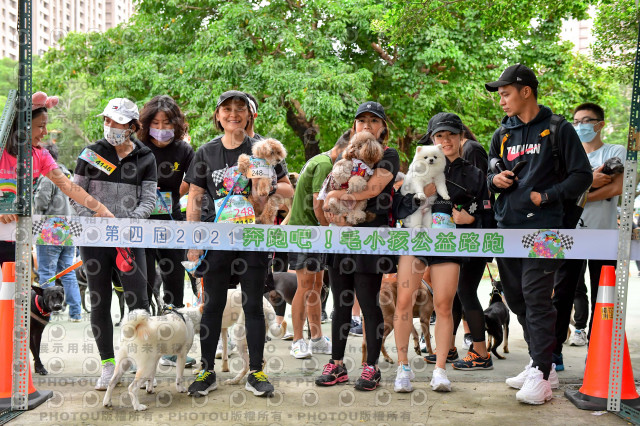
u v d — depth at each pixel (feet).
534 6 25.55
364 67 36.99
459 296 13.80
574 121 14.92
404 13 24.72
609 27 26.89
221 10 35.96
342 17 35.76
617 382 10.39
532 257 10.79
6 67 44.98
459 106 39.04
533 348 11.23
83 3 134.31
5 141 10.30
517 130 11.64
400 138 36.17
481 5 25.55
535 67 42.01
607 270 11.38
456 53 34.86
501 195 11.70
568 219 11.76
